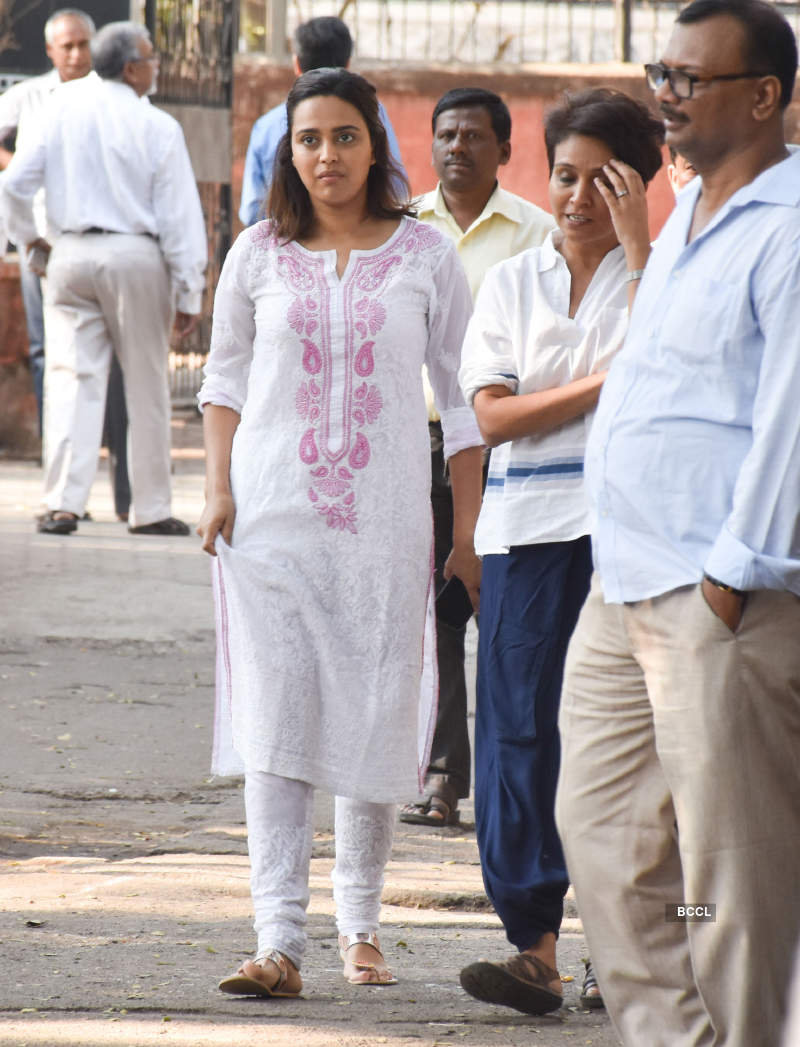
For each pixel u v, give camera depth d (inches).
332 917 527.5
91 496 1497.3
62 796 661.3
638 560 341.7
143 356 1246.3
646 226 430.0
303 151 448.8
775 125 340.5
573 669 367.9
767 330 327.9
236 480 463.8
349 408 453.1
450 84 2030.0
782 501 322.7
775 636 329.1
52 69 1969.7
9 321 1733.5
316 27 852.6
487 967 430.6
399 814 641.6
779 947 334.0
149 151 1210.0
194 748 738.8
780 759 333.1
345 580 454.3
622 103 438.6
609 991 366.9
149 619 989.2
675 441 339.6
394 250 459.8
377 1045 401.4
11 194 1213.7
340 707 454.0
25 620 971.3
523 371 448.5
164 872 566.6
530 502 446.3
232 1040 399.9
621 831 362.0
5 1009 420.8
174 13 1989.4
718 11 336.5
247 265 462.9
